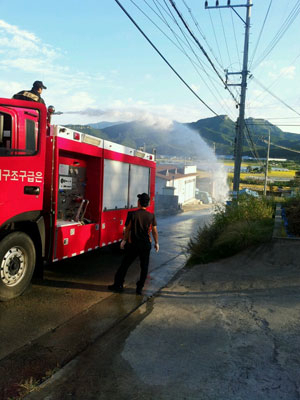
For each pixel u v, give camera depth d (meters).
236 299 5.53
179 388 3.14
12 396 3.05
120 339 4.21
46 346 4.04
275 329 4.29
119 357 3.74
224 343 4.00
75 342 4.14
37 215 5.71
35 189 5.53
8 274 5.34
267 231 9.14
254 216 11.00
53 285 6.46
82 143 6.78
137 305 5.47
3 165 5.03
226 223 10.95
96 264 8.33
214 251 8.90
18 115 5.21
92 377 3.34
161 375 3.36
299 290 5.70
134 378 3.32
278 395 2.99
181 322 4.69
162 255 10.09
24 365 3.61
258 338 4.08
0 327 4.54
